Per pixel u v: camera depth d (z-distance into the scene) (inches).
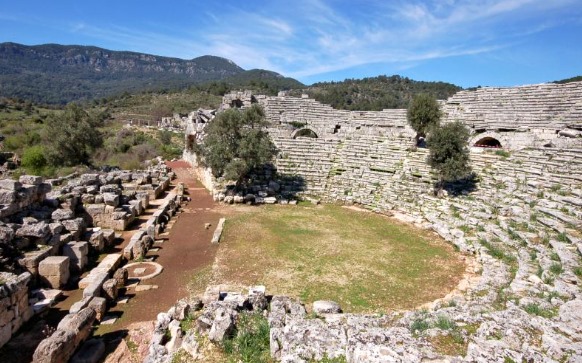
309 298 609.0
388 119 1977.1
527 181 1072.8
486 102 1738.4
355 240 930.7
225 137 1323.8
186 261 776.3
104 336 502.6
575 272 569.9
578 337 366.6
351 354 333.1
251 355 381.4
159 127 3538.4
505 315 426.9
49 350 407.2
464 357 327.9
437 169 1183.6
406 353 325.1
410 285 670.5
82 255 706.2
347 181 1432.1
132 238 835.4
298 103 2198.6
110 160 2215.8
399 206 1228.5
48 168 1571.1
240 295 532.7
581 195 889.5
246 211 1202.6
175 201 1217.4
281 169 1509.6
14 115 3526.1
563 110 1440.7
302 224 1066.1
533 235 789.9
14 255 629.0
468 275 717.9
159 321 482.6
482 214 994.7
